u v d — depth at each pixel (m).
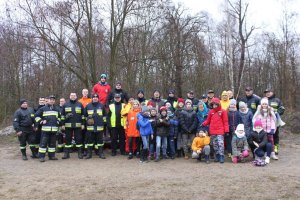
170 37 29.77
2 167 10.93
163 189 8.02
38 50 21.70
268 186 8.09
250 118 11.43
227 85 39.53
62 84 30.34
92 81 22.62
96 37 22.41
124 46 24.83
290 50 39.47
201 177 9.03
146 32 25.84
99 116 12.20
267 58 45.44
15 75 30.97
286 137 19.12
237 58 41.09
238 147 11.10
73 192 7.93
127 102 13.34
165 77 32.34
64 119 12.27
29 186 8.51
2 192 8.08
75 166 10.81
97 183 8.61
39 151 11.97
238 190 7.85
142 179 8.94
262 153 10.97
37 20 20.88
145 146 11.35
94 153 13.15
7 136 19.97
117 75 24.23
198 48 32.31
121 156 12.48
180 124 11.77
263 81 45.81
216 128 11.15
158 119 11.59
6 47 28.38
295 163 10.83
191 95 12.76
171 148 11.75
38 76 31.02
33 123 12.43
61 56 23.06
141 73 27.34
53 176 9.47
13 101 31.34
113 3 22.14
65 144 12.26
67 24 21.36
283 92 39.78
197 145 11.34
